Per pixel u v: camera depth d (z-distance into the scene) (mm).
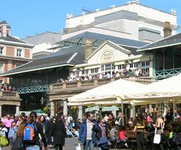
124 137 21609
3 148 24375
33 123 13227
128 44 58906
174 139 18734
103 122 17672
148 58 42125
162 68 42281
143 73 42125
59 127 17469
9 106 58750
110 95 20734
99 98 21281
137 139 19812
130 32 78562
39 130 14492
